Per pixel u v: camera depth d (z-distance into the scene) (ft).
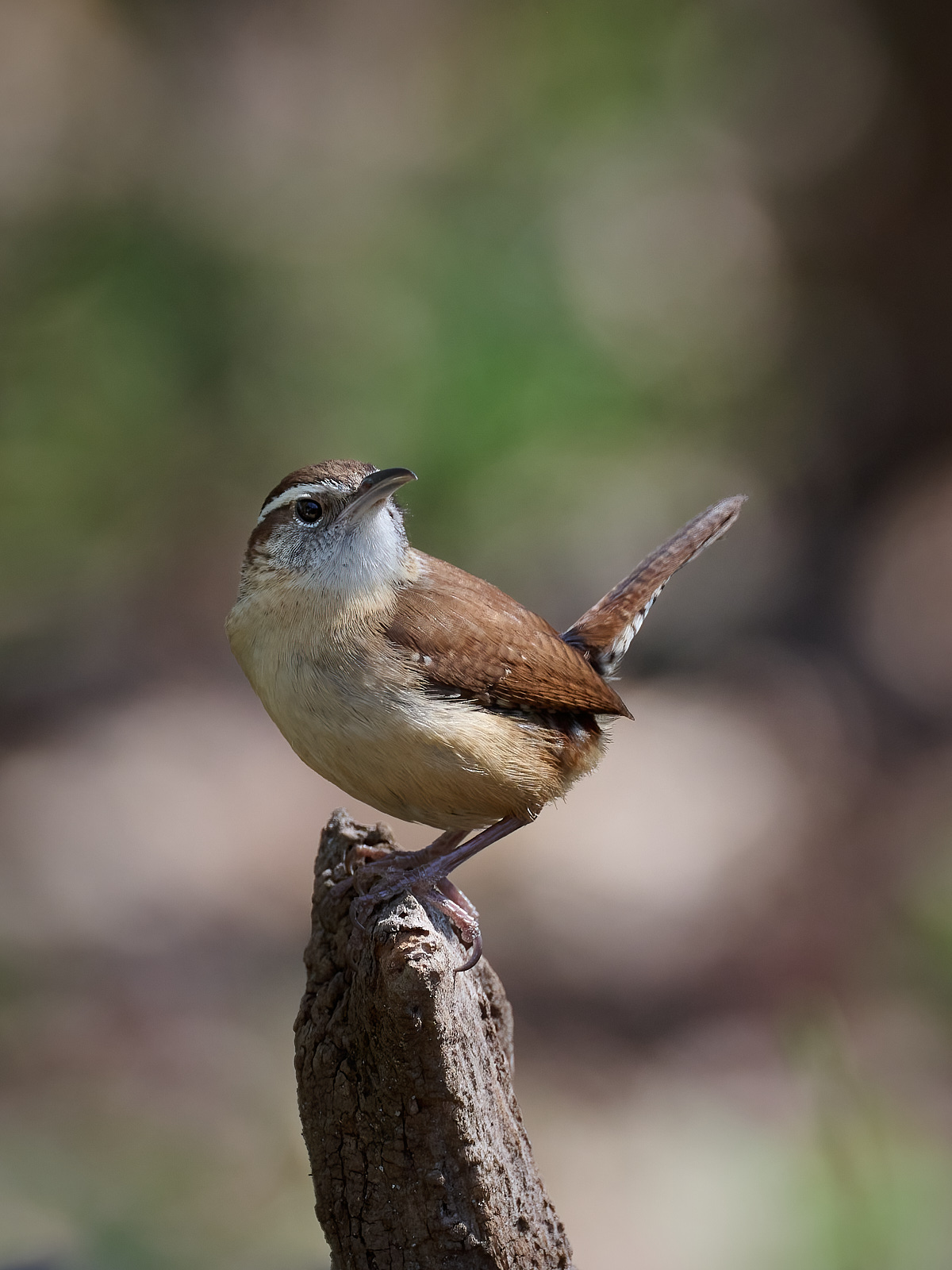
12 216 67.05
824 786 57.72
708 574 73.20
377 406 61.11
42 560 71.05
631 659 69.46
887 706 62.90
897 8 72.79
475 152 69.15
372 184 68.33
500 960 47.70
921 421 76.38
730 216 75.41
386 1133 16.53
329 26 79.61
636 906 50.47
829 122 76.54
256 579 21.30
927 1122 34.09
